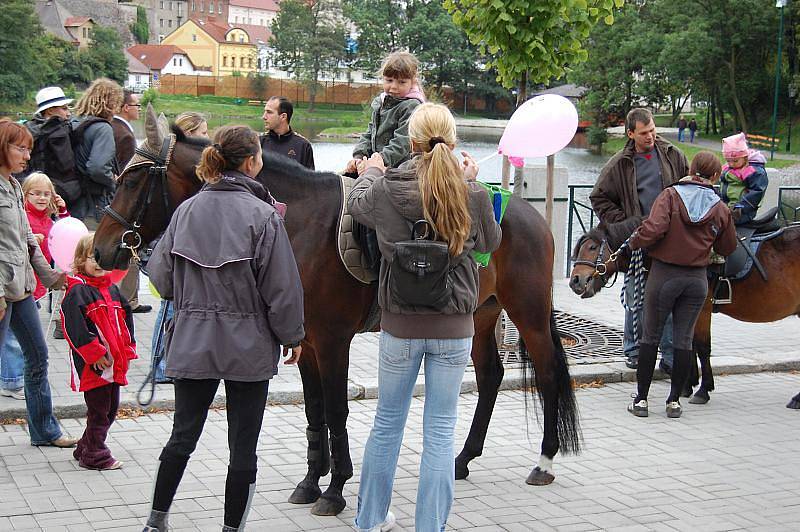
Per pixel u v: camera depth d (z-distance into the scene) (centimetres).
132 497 493
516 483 545
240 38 12225
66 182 827
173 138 469
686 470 577
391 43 9175
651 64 6388
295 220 478
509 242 536
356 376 751
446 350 411
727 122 6888
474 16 841
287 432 621
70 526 452
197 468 543
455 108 8806
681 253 670
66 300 520
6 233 511
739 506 516
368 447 427
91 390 523
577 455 572
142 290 1041
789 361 856
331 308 473
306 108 8962
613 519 491
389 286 413
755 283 735
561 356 555
